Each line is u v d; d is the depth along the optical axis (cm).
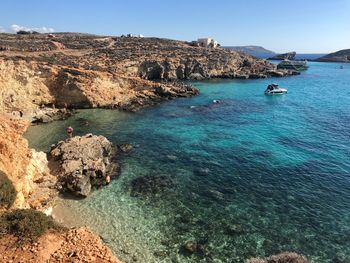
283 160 3953
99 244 1680
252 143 4584
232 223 2628
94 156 3766
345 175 3534
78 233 1725
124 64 9269
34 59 6812
